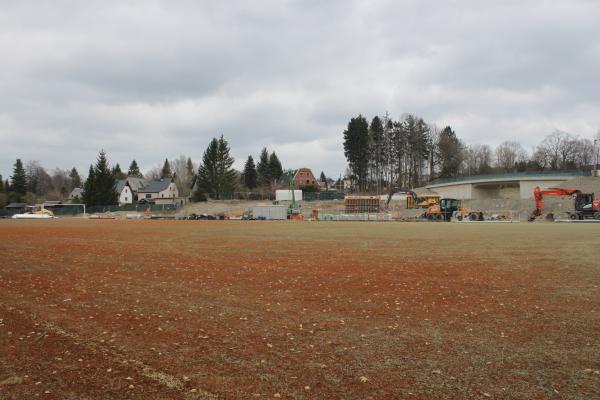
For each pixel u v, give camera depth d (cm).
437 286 1180
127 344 701
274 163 13175
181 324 818
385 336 746
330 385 546
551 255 1811
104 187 9975
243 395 517
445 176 11744
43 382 554
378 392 525
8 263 1622
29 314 887
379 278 1298
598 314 888
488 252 1925
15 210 9638
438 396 515
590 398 511
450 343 708
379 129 11250
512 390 532
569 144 11888
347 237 2856
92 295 1071
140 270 1454
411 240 2580
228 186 10500
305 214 7819
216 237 2900
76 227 4356
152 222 5938
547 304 975
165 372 586
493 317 870
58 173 18800
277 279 1286
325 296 1064
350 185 12412
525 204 6950
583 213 5309
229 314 894
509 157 13088
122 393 523
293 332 769
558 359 635
